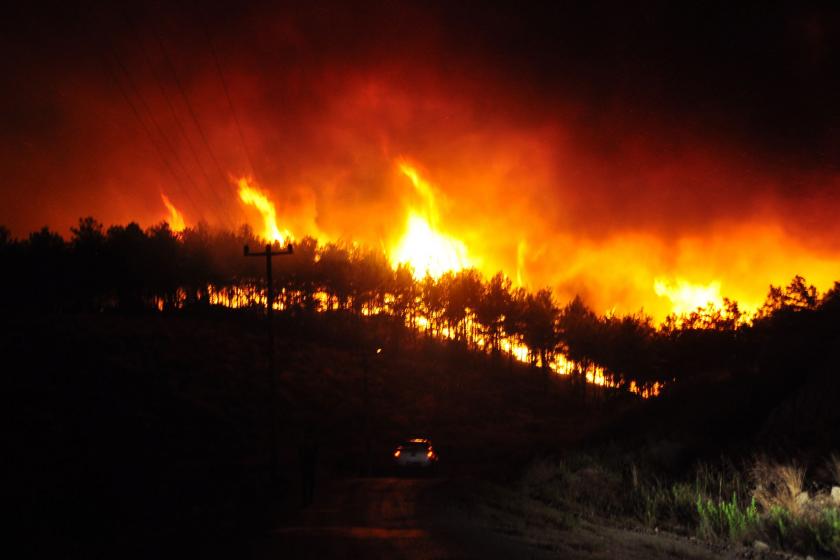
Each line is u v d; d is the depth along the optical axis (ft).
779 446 55.88
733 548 39.32
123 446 168.76
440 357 402.31
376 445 208.95
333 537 42.45
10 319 284.41
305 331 386.11
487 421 281.33
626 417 89.66
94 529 60.03
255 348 314.35
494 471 101.45
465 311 404.77
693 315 196.95
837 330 73.97
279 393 257.34
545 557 34.32
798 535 39.88
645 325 322.96
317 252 390.42
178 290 372.17
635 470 62.34
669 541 41.29
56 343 250.57
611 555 35.58
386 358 370.12
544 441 120.98
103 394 210.18
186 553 38.96
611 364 329.31
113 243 337.72
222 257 368.68
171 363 256.93
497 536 41.60
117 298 358.43
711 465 60.59
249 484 99.96
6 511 69.26
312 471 72.38
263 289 376.27
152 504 81.15
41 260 329.11
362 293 392.06
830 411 56.80
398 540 40.29
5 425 171.53
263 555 36.58
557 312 382.83
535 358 392.47
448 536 41.65
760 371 75.00
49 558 41.60
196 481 105.60
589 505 60.18
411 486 88.07
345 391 291.17
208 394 233.76
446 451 202.08
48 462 139.95
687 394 81.92
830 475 47.91
